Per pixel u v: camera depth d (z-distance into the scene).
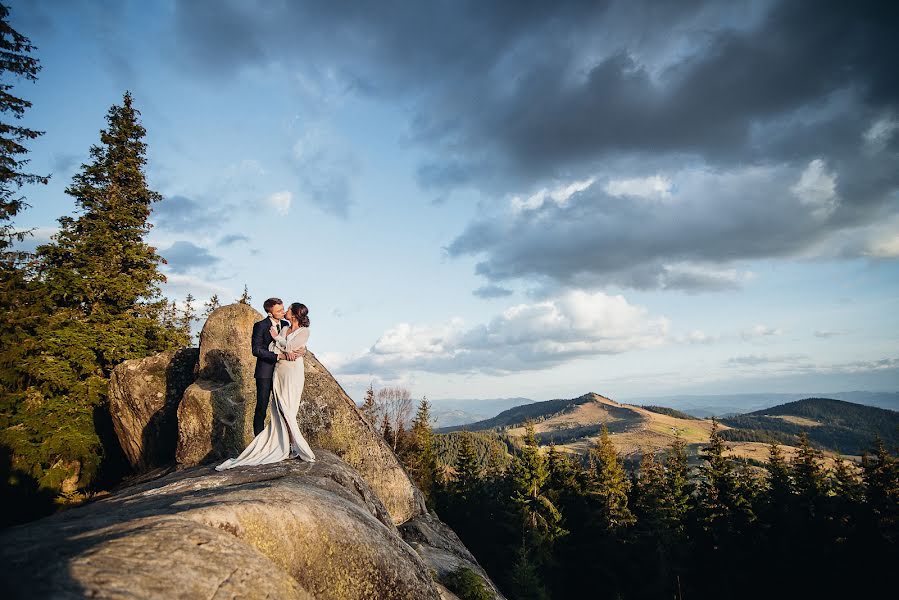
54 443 19.73
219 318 13.17
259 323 8.66
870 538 30.97
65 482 20.50
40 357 21.00
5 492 18.75
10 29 17.88
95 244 26.09
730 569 35.44
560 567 38.03
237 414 11.64
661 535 35.44
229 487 5.92
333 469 8.19
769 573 34.16
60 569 2.91
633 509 45.56
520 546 37.78
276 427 8.38
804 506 35.97
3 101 18.20
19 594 2.58
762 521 36.78
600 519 40.66
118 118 28.97
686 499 43.88
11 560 2.95
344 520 5.66
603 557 37.84
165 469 12.59
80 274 24.94
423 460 53.44
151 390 15.24
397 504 14.06
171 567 3.37
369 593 5.40
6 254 21.11
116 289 24.94
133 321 24.67
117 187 28.36
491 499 55.62
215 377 12.69
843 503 34.84
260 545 4.54
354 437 13.48
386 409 57.75
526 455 42.59
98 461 20.97
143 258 27.45
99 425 21.69
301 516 5.11
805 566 32.69
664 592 33.72
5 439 19.41
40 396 21.11
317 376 13.68
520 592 27.98
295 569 4.76
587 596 38.03
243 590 3.61
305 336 8.58
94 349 22.84
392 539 6.50
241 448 11.30
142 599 2.92
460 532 48.53
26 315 21.42
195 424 11.44
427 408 58.53
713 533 37.56
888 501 31.42
